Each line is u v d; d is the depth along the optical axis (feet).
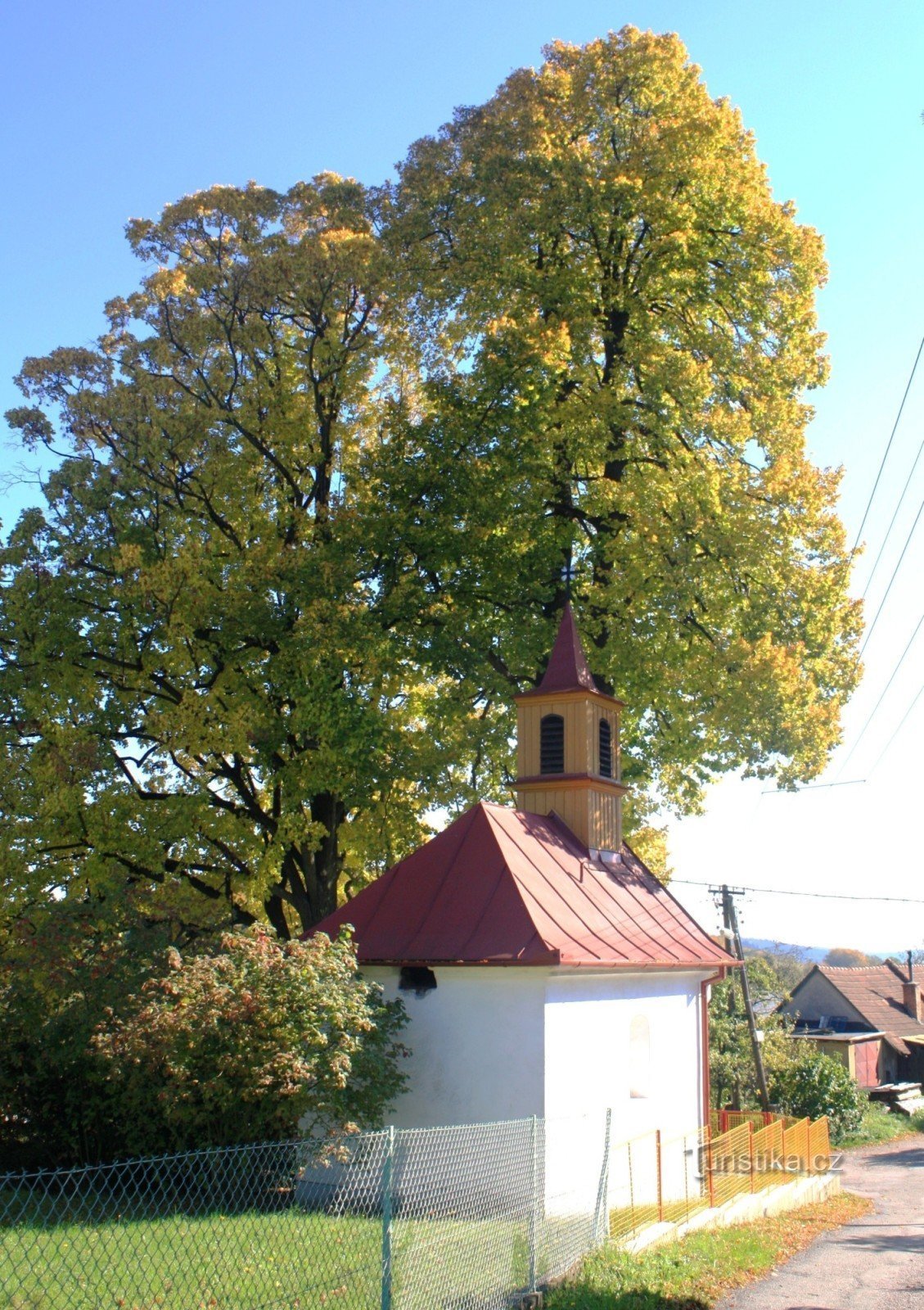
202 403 72.69
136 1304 26.58
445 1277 30.83
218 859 74.69
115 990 48.32
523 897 50.44
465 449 73.82
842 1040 173.27
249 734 70.69
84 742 67.87
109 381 73.20
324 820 77.20
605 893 59.00
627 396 80.07
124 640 69.97
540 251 80.38
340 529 72.33
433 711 77.51
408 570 73.51
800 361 81.41
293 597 70.64
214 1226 32.35
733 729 71.05
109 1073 43.80
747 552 73.00
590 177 76.89
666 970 57.67
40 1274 28.43
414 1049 49.06
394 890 53.57
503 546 74.84
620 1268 39.50
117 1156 47.62
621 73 80.74
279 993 41.19
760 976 184.55
